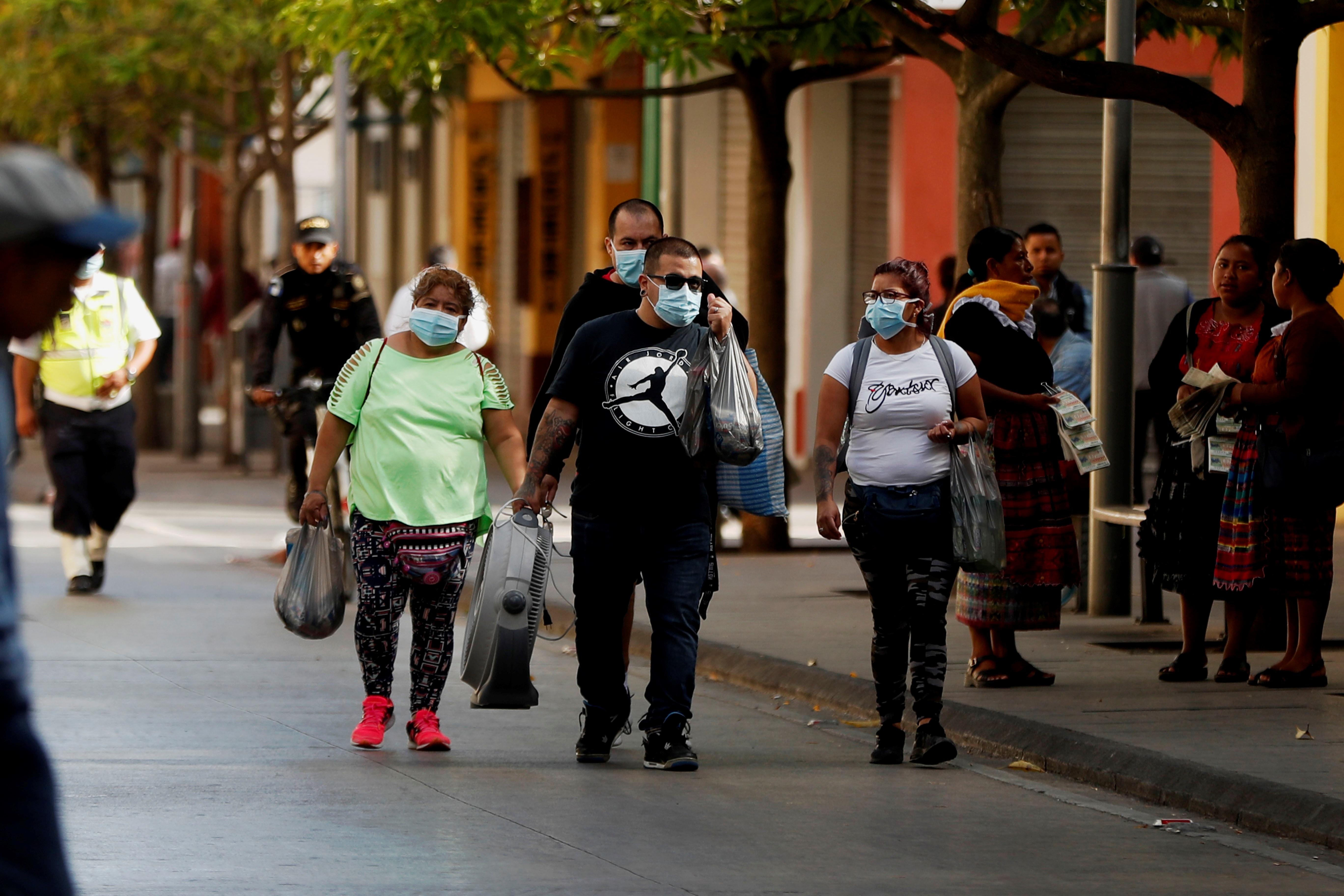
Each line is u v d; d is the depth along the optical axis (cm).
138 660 3200
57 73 6544
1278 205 3081
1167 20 4084
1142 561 3466
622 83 7662
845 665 3014
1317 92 4781
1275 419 2739
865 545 2411
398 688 2975
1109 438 3500
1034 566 2756
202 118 7500
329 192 12088
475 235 8725
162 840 1986
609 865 1905
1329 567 2778
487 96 8481
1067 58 3106
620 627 2409
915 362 2397
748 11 3894
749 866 1912
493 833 2033
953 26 3106
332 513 4022
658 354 2327
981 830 2089
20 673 1033
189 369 7662
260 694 2900
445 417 2477
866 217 6862
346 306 3944
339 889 1800
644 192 5403
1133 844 2036
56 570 4428
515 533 2373
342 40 4072
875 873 1894
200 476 6956
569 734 2634
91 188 1077
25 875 1030
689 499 2356
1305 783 2153
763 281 4644
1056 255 3816
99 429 3994
